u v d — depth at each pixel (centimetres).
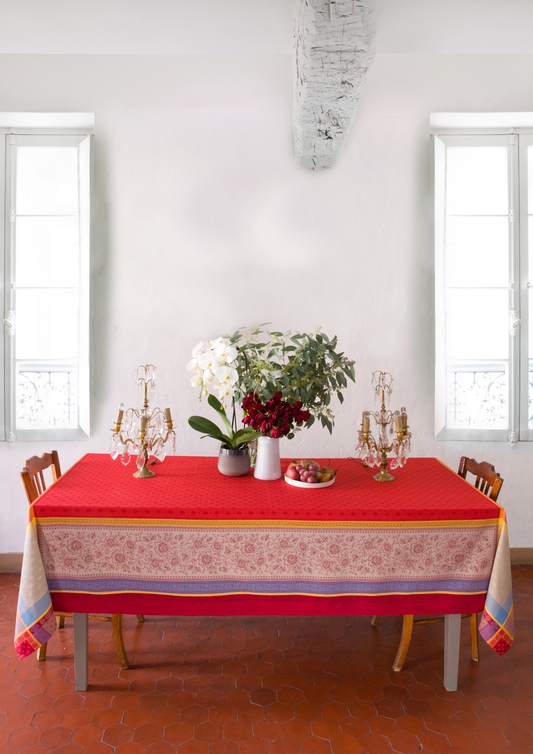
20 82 311
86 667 211
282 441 328
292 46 276
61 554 199
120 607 201
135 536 198
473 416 341
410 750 184
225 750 183
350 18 189
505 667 232
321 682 220
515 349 339
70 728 192
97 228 323
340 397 239
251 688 215
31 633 192
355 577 200
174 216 325
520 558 335
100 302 324
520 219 339
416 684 219
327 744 186
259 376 227
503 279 340
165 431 244
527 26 262
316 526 198
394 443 237
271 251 326
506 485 337
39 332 333
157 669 227
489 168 340
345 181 327
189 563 199
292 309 328
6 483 328
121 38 274
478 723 197
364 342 330
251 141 325
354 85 231
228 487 224
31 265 333
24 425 332
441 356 336
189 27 265
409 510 198
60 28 266
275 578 200
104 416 328
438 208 334
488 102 318
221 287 326
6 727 192
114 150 322
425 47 278
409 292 330
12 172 331
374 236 328
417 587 201
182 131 324
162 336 326
